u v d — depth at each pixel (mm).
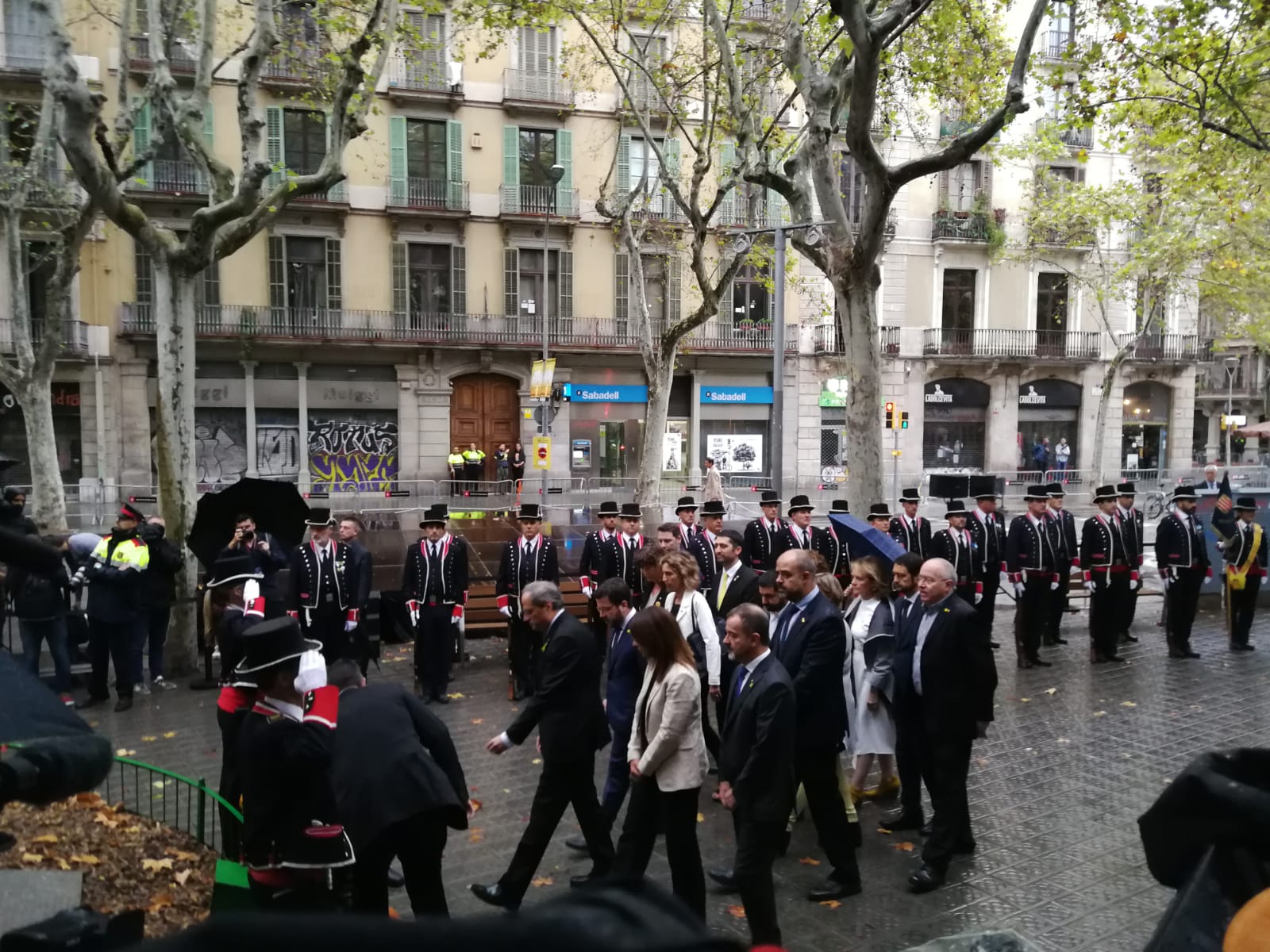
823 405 35094
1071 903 5367
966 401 36469
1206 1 10523
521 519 10094
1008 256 34281
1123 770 7660
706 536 11656
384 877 4160
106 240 27969
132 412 28734
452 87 30094
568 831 6547
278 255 29469
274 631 4164
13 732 1777
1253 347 42094
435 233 31031
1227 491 12484
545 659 5398
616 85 31375
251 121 10273
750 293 34250
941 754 5645
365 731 4230
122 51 12320
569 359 32875
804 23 12258
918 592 6328
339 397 30859
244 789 4234
